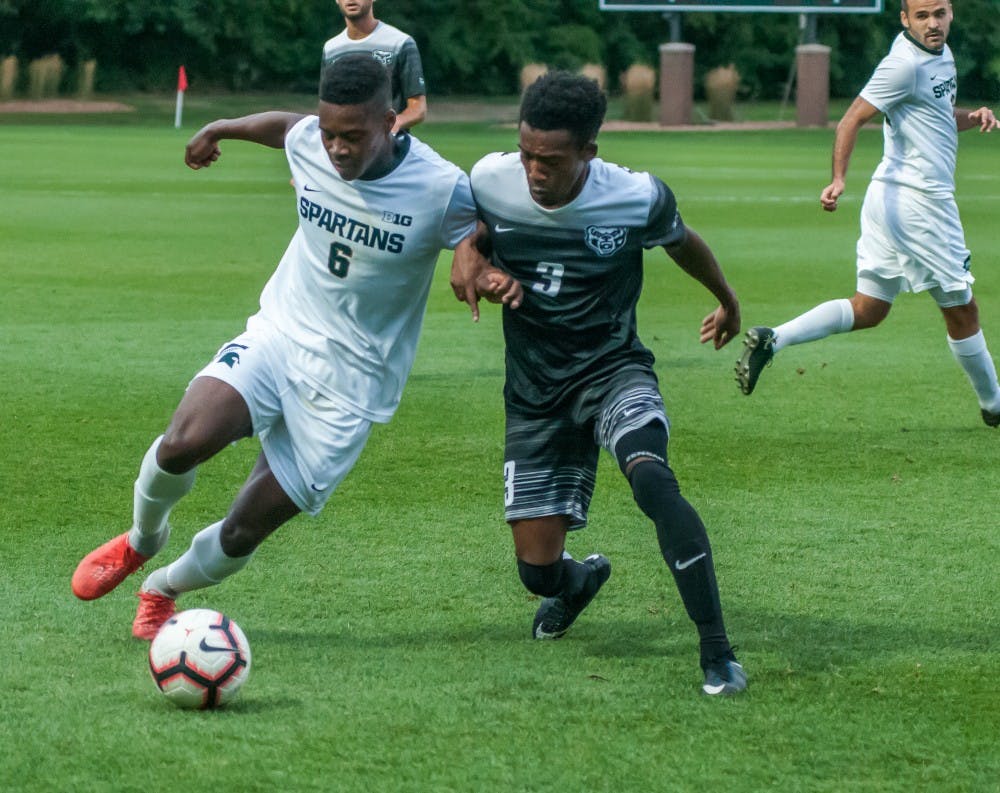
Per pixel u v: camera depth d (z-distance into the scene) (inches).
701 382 1060.5
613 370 501.7
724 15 6609.3
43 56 5999.0
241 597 571.5
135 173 2928.2
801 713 453.1
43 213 2175.2
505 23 6333.7
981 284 1606.8
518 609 562.6
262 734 428.1
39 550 629.9
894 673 491.8
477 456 820.6
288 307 509.4
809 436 883.4
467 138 4197.8
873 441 869.8
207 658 442.0
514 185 488.7
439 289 1581.0
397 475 775.7
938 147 869.2
